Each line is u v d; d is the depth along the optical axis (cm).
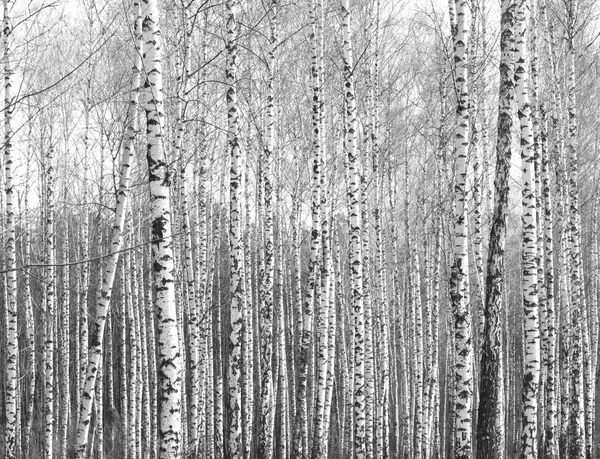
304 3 1742
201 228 1644
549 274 1455
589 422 1772
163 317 696
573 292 1497
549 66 1827
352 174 1212
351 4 1716
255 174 2098
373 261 2531
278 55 1744
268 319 1249
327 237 1409
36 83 1495
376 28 1667
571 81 1477
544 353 1442
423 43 1983
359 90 1883
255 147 1917
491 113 1772
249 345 1692
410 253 2275
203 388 1762
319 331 1402
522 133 1015
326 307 1395
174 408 688
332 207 1803
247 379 1547
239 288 1053
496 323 899
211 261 1916
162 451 682
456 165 957
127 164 1003
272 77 1287
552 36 1606
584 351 1800
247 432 1517
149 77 713
